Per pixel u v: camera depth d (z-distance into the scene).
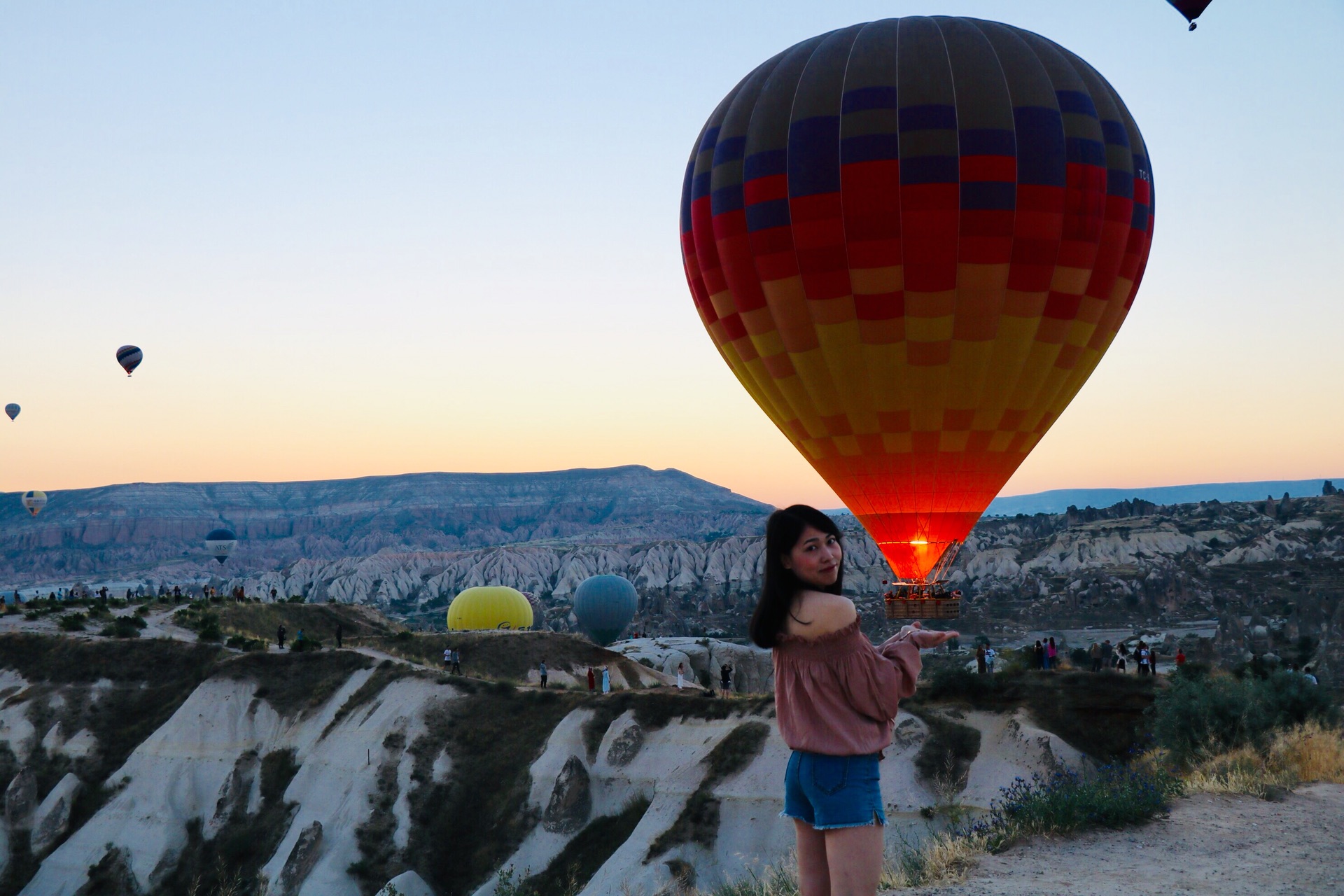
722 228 25.41
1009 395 24.86
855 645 4.15
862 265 23.70
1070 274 23.89
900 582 26.41
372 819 50.31
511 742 52.91
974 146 23.17
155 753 56.78
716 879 39.16
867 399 25.02
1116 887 6.84
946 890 6.89
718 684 90.00
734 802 41.75
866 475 26.00
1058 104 23.84
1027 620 161.00
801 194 23.91
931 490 25.70
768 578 4.30
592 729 50.94
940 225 23.23
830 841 4.14
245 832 52.41
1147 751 20.33
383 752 53.25
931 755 38.81
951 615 25.78
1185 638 124.88
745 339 26.22
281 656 62.69
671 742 48.44
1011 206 23.17
